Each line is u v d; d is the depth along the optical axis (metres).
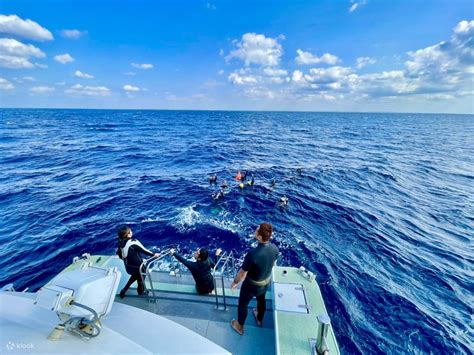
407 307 7.41
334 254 9.96
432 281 8.70
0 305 2.76
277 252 3.33
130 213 13.09
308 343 3.18
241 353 3.48
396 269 9.28
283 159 28.55
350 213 14.09
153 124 76.81
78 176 20.56
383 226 12.75
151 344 2.69
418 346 6.20
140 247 4.25
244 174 21.45
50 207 13.91
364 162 28.08
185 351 2.68
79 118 95.44
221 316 4.14
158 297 4.54
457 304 7.68
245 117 126.50
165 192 16.67
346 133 61.00
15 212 13.24
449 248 10.96
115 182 18.95
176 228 11.39
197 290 4.64
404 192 18.80
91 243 10.23
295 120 108.56
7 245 10.10
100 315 2.53
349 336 6.36
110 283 2.70
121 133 52.16
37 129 55.41
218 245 10.05
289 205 14.84
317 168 24.42
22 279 8.22
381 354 5.95
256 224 12.10
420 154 35.09
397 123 108.00
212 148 35.41
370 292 7.96
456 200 17.28
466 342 6.37
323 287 8.05
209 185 18.39
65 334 2.41
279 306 3.79
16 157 27.61
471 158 33.50
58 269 8.74
